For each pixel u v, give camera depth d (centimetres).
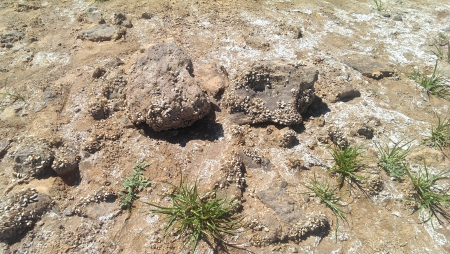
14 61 96
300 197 70
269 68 80
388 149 78
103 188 70
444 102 90
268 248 64
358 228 67
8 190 69
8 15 110
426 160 77
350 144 79
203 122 80
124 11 111
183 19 108
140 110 77
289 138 77
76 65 94
